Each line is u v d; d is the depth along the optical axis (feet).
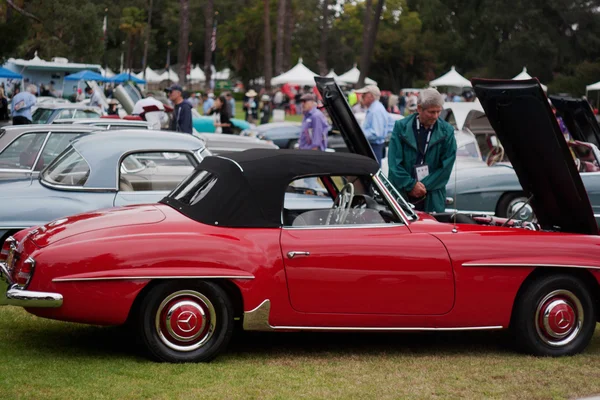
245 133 73.36
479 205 38.47
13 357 18.85
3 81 138.00
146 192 26.25
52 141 30.17
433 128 24.80
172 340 18.60
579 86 226.38
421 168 24.57
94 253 17.92
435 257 19.49
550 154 21.03
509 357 20.40
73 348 19.85
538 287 20.17
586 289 20.62
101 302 17.85
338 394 16.83
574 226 21.90
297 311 18.95
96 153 26.20
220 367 18.57
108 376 17.47
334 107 25.99
